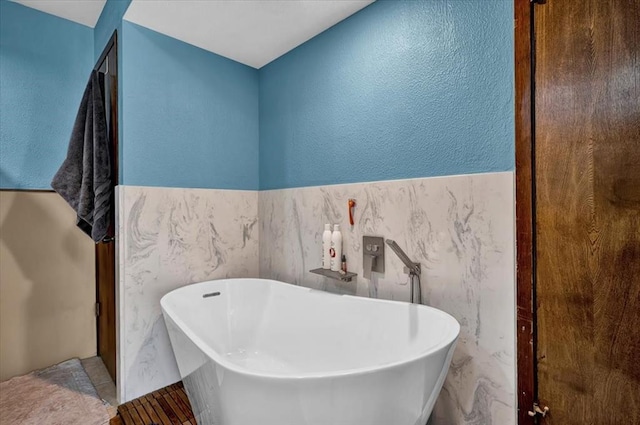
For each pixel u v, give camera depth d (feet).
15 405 5.16
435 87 4.15
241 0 4.80
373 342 4.40
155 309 5.53
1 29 5.96
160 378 5.56
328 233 5.35
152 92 5.54
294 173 6.25
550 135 3.23
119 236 5.20
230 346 5.84
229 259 6.59
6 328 5.94
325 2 4.86
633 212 2.78
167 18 5.24
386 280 4.70
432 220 4.17
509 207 3.52
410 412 2.96
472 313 3.80
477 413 3.76
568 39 3.11
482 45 3.73
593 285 2.99
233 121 6.69
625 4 2.80
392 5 4.62
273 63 6.72
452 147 4.00
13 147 6.06
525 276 3.40
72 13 6.51
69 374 6.08
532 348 3.35
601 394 2.95
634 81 2.77
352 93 5.16
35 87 6.30
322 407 2.64
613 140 2.87
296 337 5.39
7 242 5.96
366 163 4.98
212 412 3.43
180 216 5.88
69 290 6.60
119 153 5.30
